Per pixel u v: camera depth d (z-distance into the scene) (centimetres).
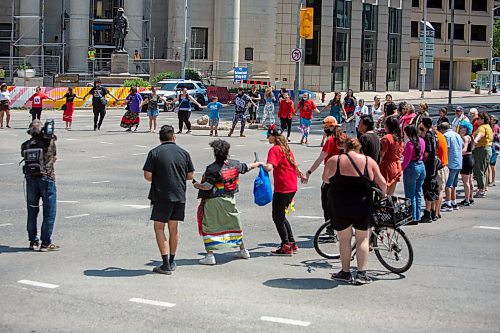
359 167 1301
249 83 7494
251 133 4450
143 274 1377
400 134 1786
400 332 1060
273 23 9112
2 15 8819
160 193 1369
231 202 1468
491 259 1523
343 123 3859
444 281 1348
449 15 13000
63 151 3409
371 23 10250
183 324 1089
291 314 1141
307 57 9488
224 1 8694
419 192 1894
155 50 9162
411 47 12606
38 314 1134
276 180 1542
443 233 1795
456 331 1067
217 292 1262
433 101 9256
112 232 1745
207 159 3164
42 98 4509
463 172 2216
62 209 2030
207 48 9006
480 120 2373
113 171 2817
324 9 9462
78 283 1309
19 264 1442
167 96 6325
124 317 1121
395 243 1399
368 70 10281
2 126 4488
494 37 14025
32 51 8162
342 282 1338
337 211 1313
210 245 1455
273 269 1432
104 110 4447
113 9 8794
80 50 8250
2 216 1930
